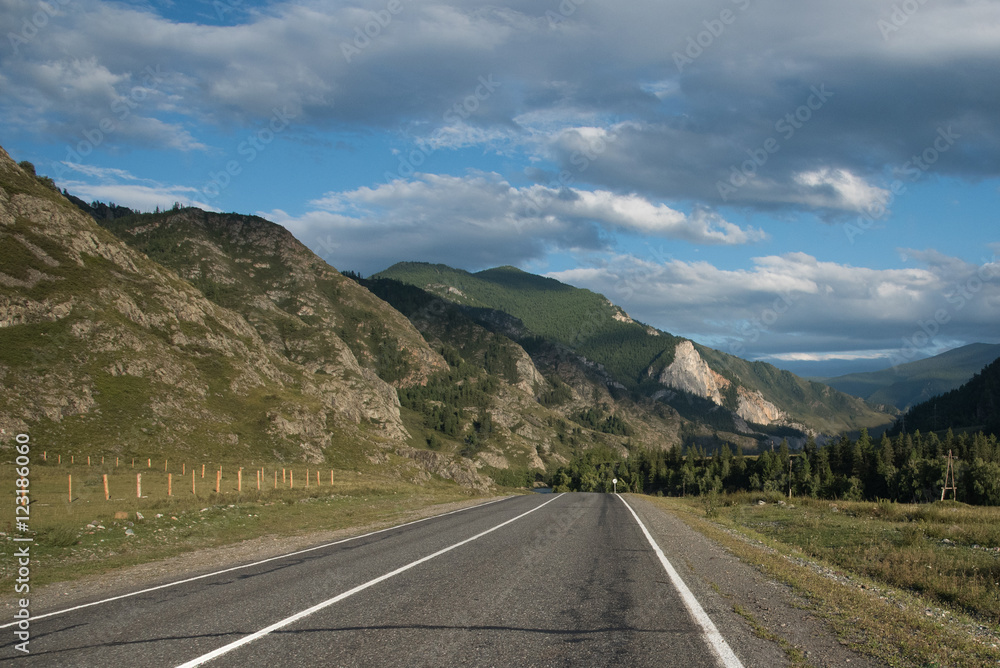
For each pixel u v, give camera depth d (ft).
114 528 58.08
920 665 18.19
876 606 26.71
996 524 70.08
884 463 306.55
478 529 57.77
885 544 58.39
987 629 27.89
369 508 88.74
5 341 195.00
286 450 244.42
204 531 59.21
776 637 20.40
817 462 358.43
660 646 19.11
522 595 26.94
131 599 27.61
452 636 20.22
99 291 246.68
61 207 276.21
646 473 494.59
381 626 21.52
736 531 68.23
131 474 139.95
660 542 48.93
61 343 210.18
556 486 546.67
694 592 27.99
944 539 61.77
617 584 29.76
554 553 40.88
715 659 17.80
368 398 524.52
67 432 176.55
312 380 390.21
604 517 74.59
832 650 19.22
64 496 86.33
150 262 318.04
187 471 168.45
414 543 46.88
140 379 223.51
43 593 31.35
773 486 328.08
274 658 17.92
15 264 226.58
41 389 184.96
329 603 25.34
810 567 41.78
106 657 18.31
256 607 24.88
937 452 372.79
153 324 268.62
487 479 402.72
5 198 249.34
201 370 266.98
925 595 39.04
